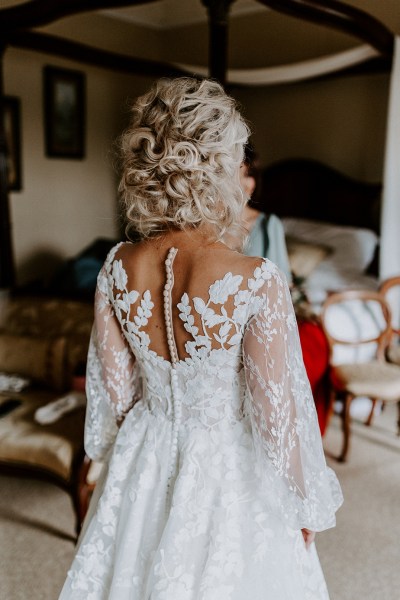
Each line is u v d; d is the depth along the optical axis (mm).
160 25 5938
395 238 3635
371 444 3234
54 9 2762
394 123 3475
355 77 4672
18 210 4918
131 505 1208
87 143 5441
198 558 1146
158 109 1025
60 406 2592
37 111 4957
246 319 1037
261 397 1077
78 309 3268
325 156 4965
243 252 1146
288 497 1165
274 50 5086
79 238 5504
